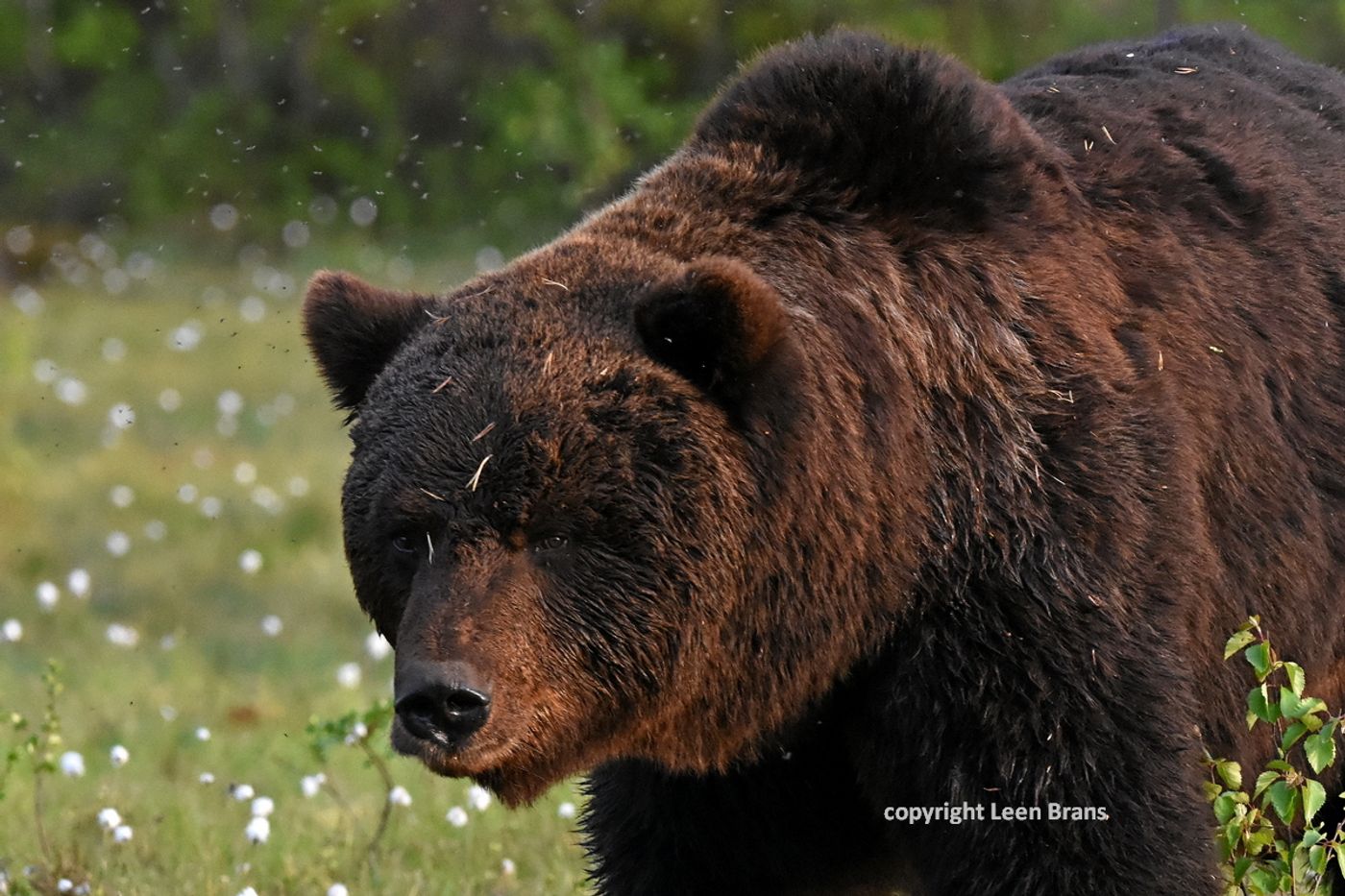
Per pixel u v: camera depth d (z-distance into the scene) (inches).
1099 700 345.7
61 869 483.5
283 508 1005.2
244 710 703.1
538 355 329.4
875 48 384.2
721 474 327.0
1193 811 352.8
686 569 325.7
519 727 321.1
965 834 351.3
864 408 350.0
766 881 393.7
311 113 2025.1
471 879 516.1
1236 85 441.4
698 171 377.1
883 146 373.1
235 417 1228.5
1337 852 383.2
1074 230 379.2
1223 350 385.4
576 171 1784.0
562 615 322.7
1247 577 382.6
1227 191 408.5
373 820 564.1
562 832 543.8
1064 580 346.6
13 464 1045.2
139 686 732.7
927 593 354.0
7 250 1871.3
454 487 321.1
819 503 338.6
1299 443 396.5
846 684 364.5
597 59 1806.1
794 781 382.0
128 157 2060.8
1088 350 362.0
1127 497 352.5
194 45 2114.9
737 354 323.9
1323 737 365.4
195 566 916.0
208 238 1913.1
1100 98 422.0
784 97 382.9
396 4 2016.5
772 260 358.6
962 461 355.6
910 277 365.1
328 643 810.8
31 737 507.5
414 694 314.5
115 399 1273.4
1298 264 409.1
